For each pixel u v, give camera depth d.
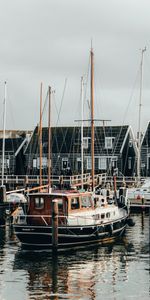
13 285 31.34
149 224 54.53
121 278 32.94
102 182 74.06
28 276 33.19
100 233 42.22
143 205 63.16
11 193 65.94
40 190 64.88
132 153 95.12
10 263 36.44
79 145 95.00
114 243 43.72
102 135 95.25
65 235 39.66
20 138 102.81
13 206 55.25
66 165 95.50
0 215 53.72
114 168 91.62
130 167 94.69
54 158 96.25
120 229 45.56
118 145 93.38
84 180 74.81
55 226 39.09
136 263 36.66
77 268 35.16
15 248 41.50
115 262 36.91
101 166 94.06
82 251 40.34
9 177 94.06
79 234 40.34
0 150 100.94
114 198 53.00
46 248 39.69
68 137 96.75
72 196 41.56
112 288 30.89
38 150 96.88
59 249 39.72
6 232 49.78
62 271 34.38
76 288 30.80
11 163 99.31
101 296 29.48
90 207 43.16
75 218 41.28
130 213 63.19
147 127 92.75
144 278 32.97
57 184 76.00
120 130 94.88
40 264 36.16
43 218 41.09
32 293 29.89
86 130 96.50
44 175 87.00
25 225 39.72
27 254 39.12
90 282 32.00
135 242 44.19
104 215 44.19
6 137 108.25
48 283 31.73
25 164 98.06
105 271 34.50
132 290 30.56
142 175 90.50
